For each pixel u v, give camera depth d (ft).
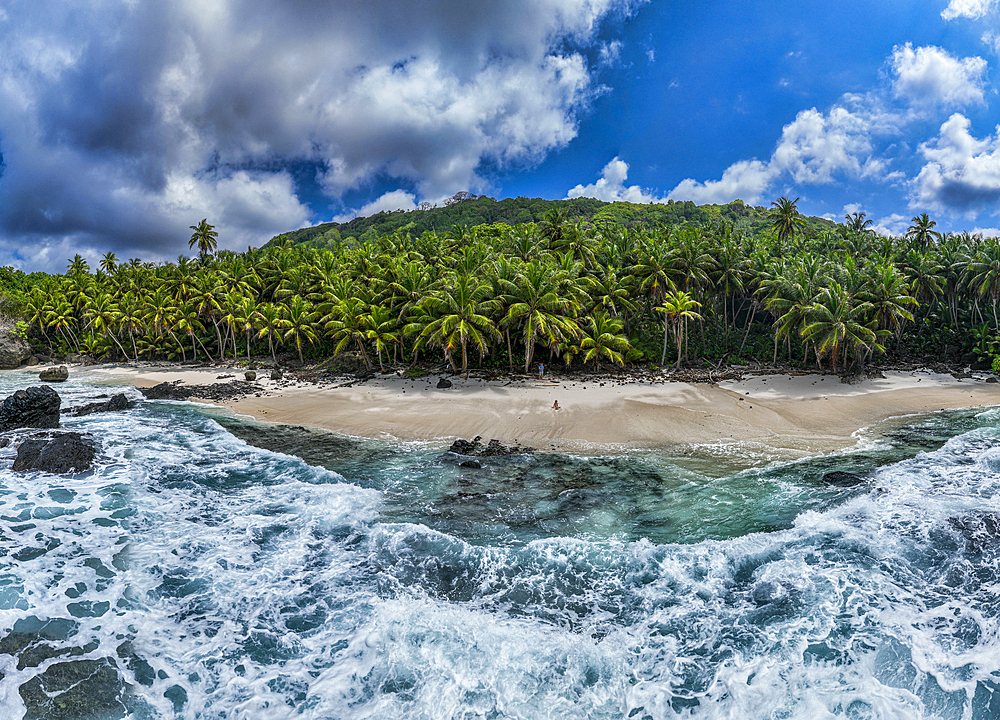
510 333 163.12
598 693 32.89
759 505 60.23
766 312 205.98
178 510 59.57
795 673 33.86
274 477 70.95
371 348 173.17
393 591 44.11
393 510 60.03
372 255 248.11
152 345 227.20
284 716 30.71
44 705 30.86
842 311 144.87
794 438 88.63
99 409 114.21
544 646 37.04
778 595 42.65
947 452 79.10
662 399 114.73
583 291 160.04
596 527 55.67
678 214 533.96
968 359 163.43
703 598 42.70
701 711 31.24
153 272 272.72
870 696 31.63
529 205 633.61
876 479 67.26
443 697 32.32
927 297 199.00
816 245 251.60
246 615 40.52
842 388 130.82
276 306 211.82
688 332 189.78
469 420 99.04
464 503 61.93
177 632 38.32
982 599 40.68
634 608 41.63
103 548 50.57
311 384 145.48
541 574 46.70
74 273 303.89
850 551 48.93
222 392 134.72
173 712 30.86
